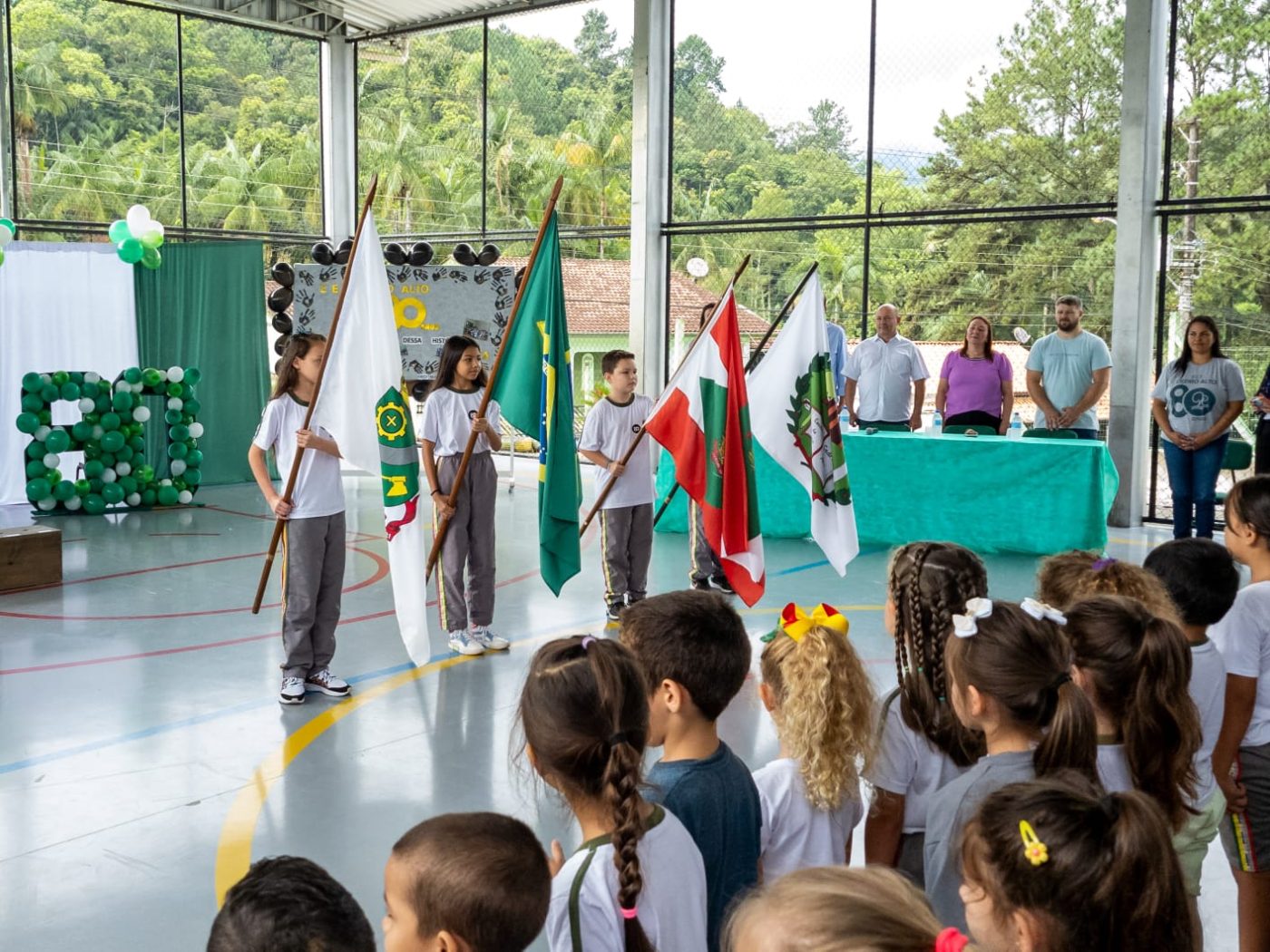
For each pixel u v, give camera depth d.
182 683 5.60
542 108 27.27
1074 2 18.25
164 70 27.20
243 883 1.46
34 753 4.63
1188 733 2.16
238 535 9.71
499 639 6.23
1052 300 17.73
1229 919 3.37
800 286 5.79
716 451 5.48
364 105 28.23
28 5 26.19
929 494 8.91
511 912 1.50
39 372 11.36
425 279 12.47
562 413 5.73
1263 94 14.53
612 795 1.75
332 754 4.67
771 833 2.25
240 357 12.79
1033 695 1.92
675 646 2.09
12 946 3.17
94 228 12.81
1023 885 1.34
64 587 7.69
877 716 2.31
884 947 1.01
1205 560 2.56
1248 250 14.02
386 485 5.57
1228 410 8.13
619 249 25.17
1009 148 19.05
